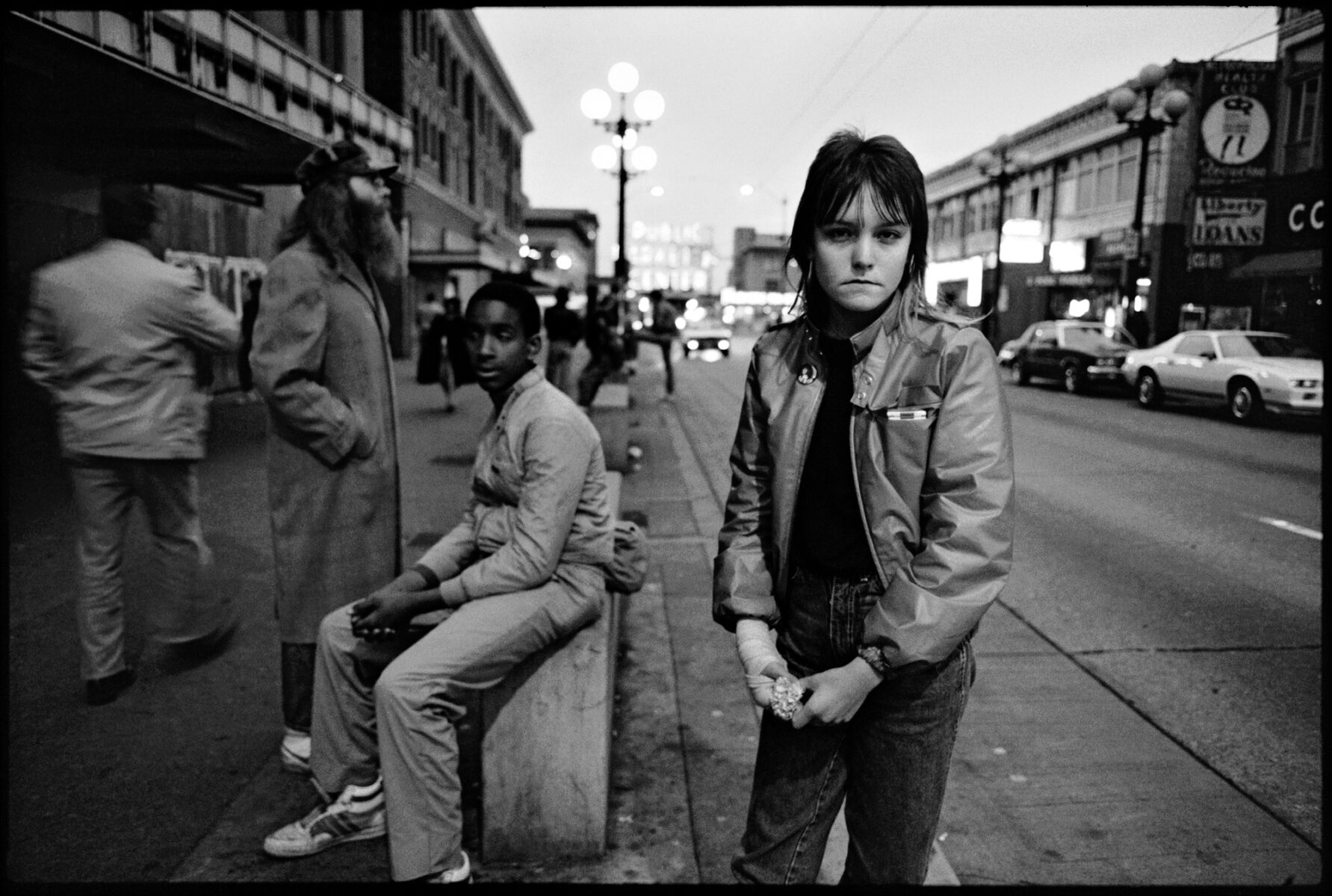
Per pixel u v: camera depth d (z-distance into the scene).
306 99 10.12
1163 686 4.16
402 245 3.46
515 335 2.76
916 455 1.65
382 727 2.47
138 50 6.18
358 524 3.23
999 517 1.57
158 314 3.76
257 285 7.13
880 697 1.72
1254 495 8.61
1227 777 3.35
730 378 23.41
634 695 3.99
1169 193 25.98
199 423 4.07
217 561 5.78
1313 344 16.28
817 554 1.76
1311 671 4.33
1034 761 3.47
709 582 5.69
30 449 7.82
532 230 78.56
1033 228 27.38
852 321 1.75
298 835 2.75
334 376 3.21
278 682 4.02
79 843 2.79
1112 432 13.27
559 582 2.70
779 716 1.64
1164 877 2.74
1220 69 21.62
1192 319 25.27
